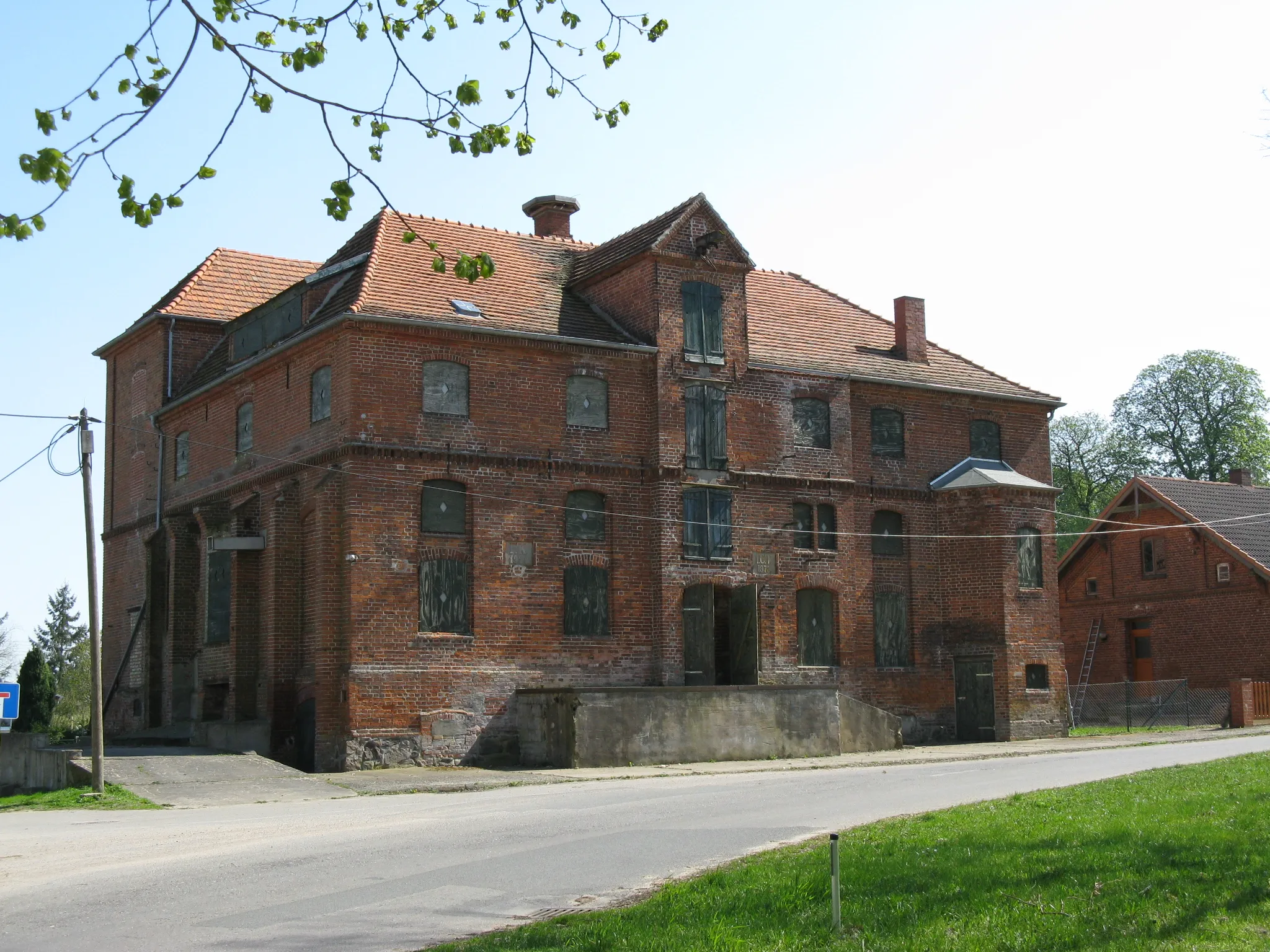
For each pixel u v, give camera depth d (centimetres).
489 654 3014
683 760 2969
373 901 1207
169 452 3803
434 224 3459
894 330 4038
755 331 3650
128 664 3841
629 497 3244
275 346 3188
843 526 3562
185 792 2356
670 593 3231
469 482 3041
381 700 2872
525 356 3145
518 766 2970
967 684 3703
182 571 3603
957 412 3872
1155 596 4731
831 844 976
